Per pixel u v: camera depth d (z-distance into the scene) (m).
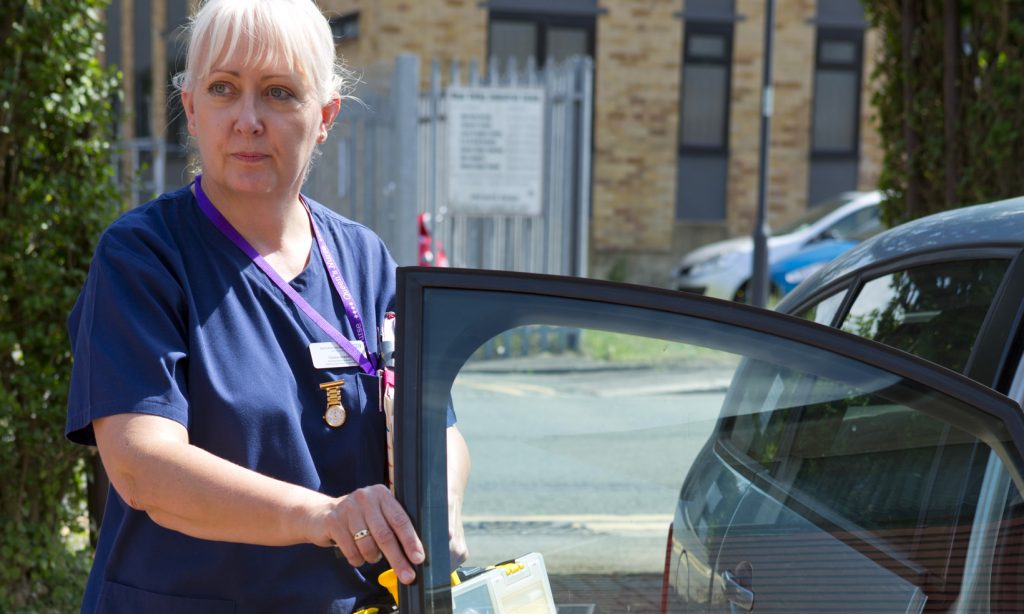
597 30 15.98
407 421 1.45
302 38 1.71
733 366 1.56
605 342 1.58
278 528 1.44
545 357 1.65
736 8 16.45
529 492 1.69
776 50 16.59
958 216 2.41
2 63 3.59
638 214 16.39
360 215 11.32
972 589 1.45
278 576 1.65
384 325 1.79
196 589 1.65
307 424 1.69
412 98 10.25
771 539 1.58
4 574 3.74
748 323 1.53
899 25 4.63
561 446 1.67
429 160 10.61
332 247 1.85
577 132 10.79
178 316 1.63
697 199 16.64
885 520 1.51
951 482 1.49
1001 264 2.11
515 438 1.65
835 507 1.54
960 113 4.35
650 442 1.64
